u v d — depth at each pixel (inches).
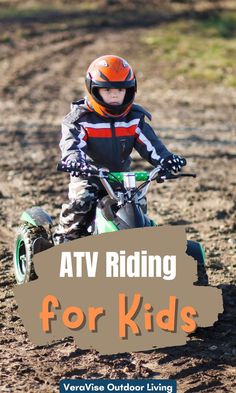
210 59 1306.6
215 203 461.4
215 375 236.8
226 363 245.8
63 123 275.4
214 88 1055.6
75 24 1717.5
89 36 1553.9
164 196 478.3
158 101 925.8
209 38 1556.3
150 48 1422.2
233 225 410.3
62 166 257.3
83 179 280.5
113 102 269.0
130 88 270.1
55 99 912.9
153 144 276.7
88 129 274.1
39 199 462.0
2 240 377.4
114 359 247.8
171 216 427.8
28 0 2081.7
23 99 902.4
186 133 716.7
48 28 1651.1
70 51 1365.7
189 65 1243.2
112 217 263.7
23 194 474.3
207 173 550.9
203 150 638.5
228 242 381.1
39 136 680.4
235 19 1841.8
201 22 1766.7
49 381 230.7
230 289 310.5
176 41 1502.2
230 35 1622.8
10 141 652.1
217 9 1985.7
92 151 277.6
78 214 279.4
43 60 1254.9
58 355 250.7
